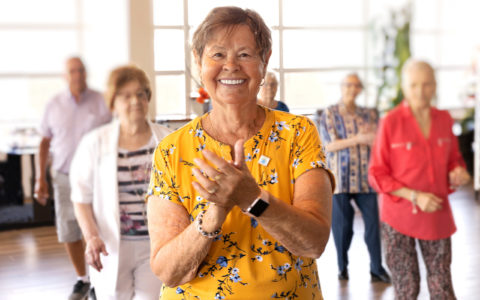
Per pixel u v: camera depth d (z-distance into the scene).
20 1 9.14
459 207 7.11
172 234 1.44
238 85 1.42
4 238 6.21
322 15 9.40
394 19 9.42
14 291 4.52
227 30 1.40
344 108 4.62
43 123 4.72
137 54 4.79
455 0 11.44
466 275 4.63
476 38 11.48
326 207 1.43
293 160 1.47
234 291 1.42
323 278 4.59
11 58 9.15
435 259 2.81
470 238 5.70
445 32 11.47
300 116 1.53
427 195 2.72
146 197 1.53
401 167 2.81
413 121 2.83
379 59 9.41
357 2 9.68
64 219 4.31
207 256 1.44
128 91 2.55
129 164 2.55
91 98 4.81
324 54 9.34
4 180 7.51
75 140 4.67
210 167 1.24
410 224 2.78
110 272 2.54
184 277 1.42
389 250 2.87
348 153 4.48
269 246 1.43
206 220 1.31
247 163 1.47
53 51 9.36
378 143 2.87
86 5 9.41
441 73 11.45
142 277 2.53
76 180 2.60
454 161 2.90
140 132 2.61
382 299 4.14
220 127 1.50
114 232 2.52
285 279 1.43
